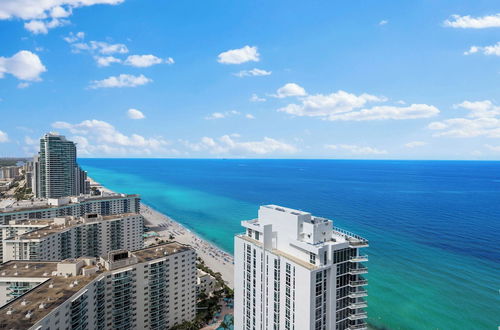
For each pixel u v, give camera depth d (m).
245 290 94.19
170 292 126.94
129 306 112.62
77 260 111.69
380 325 129.25
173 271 127.62
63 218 187.00
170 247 136.88
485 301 143.62
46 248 156.50
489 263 185.38
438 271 175.88
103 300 105.12
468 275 170.12
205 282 164.25
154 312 120.94
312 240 76.88
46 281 99.00
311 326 70.44
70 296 88.50
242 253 95.12
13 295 102.44
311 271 69.38
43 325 75.25
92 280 100.12
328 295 73.38
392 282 164.62
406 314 136.00
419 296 150.00
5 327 71.88
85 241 190.62
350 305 77.25
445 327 126.12
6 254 151.88
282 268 79.06
